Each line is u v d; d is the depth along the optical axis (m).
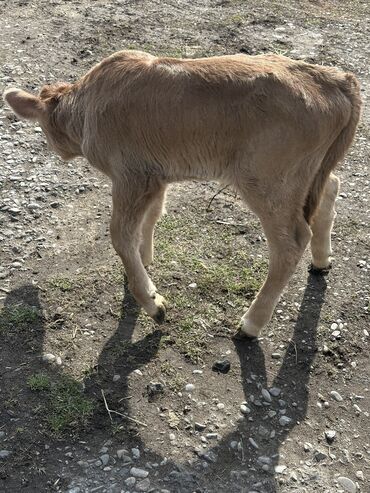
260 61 1.25
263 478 1.17
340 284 1.60
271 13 3.13
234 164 1.25
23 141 2.07
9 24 2.84
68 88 1.47
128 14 3.01
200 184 1.94
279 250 1.31
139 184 1.32
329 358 1.41
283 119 1.19
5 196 1.83
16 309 1.48
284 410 1.30
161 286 1.56
